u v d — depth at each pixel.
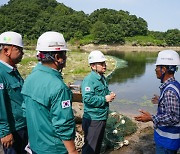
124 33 87.19
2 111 3.50
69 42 83.75
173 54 3.59
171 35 85.81
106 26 84.25
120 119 7.23
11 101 3.70
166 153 3.62
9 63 3.72
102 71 4.69
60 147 2.74
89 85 4.55
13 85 3.68
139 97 13.61
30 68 21.41
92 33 84.88
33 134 2.80
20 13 96.56
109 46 81.00
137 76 21.50
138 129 7.57
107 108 4.72
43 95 2.63
